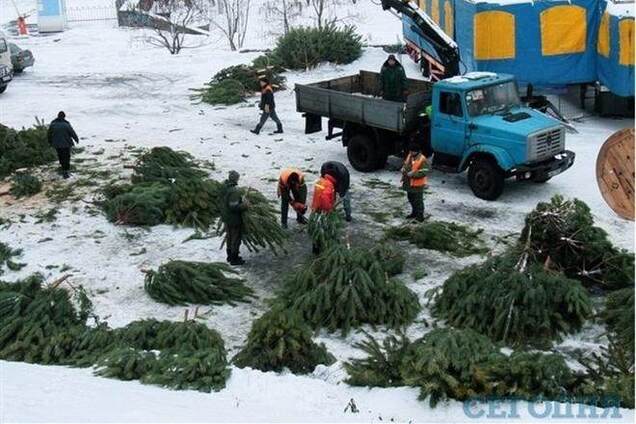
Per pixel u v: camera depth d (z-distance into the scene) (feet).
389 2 66.28
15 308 35.81
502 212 50.93
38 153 62.54
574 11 68.39
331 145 66.03
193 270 41.09
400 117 55.72
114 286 42.70
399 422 25.76
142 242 48.29
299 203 49.29
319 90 60.80
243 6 140.56
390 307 37.42
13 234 49.88
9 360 33.50
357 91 66.64
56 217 52.19
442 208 51.88
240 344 36.52
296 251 46.37
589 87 77.30
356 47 95.45
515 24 68.69
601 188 50.06
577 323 35.65
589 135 65.72
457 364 27.96
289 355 32.35
